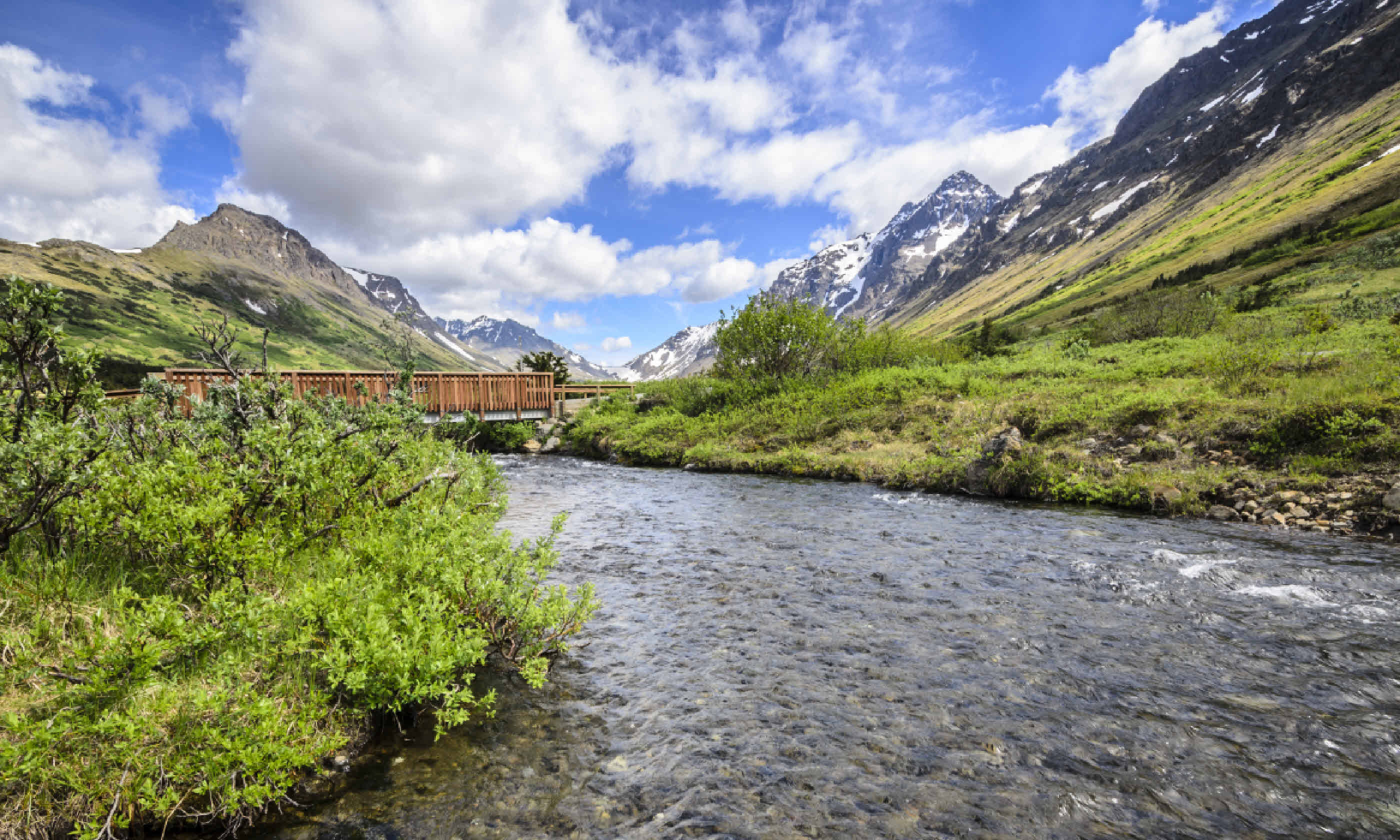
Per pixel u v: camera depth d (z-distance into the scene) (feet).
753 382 97.96
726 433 80.43
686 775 12.52
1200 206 615.98
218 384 23.40
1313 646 17.95
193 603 14.97
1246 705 14.85
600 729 14.26
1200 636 18.94
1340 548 28.07
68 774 9.64
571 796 11.89
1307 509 33.47
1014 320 503.20
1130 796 11.69
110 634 12.69
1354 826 10.75
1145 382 63.31
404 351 52.19
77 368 15.57
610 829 10.94
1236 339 80.53
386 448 23.38
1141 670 16.80
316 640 13.64
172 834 10.48
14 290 14.08
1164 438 45.78
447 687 15.79
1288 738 13.42
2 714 9.53
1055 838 10.58
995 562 27.73
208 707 10.73
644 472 69.51
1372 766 12.39
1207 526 33.68
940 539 32.42
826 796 11.82
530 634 17.46
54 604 13.20
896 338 109.40
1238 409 45.65
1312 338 68.44
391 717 14.33
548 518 40.73
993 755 13.08
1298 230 317.63
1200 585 23.70
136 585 15.29
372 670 12.75
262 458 18.94
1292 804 11.35
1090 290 483.92
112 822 9.88
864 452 63.00
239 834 10.63
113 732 9.96
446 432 46.60
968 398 70.08
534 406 110.01
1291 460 38.42
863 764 12.85
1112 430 50.06
